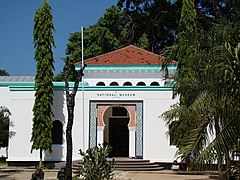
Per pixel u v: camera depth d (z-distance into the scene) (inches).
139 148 1328.7
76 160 1311.5
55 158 1339.8
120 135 1464.1
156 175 1136.8
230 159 518.9
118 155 1451.8
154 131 1332.4
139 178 1055.6
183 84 653.9
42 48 1296.8
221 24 546.9
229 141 482.3
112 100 1354.6
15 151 1354.6
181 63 654.5
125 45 1945.1
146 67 1466.5
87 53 1834.4
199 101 569.6
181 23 1222.3
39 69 1294.3
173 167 1253.1
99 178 642.2
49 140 1273.4
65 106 1359.5
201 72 575.8
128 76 1475.1
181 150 537.0
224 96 463.2
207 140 542.0
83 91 1349.7
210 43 549.3
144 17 1931.6
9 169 1283.2
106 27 1977.1
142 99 1348.4
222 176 533.0
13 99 1375.5
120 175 1115.9
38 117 1270.9
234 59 434.6
